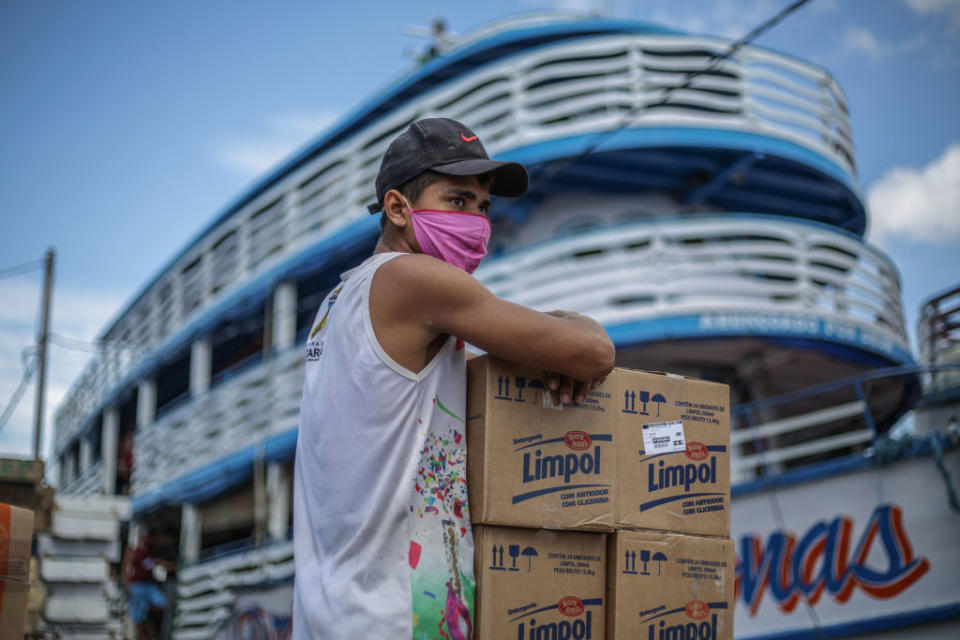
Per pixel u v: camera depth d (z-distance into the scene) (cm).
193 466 1792
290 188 1656
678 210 1355
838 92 1391
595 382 244
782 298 1226
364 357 223
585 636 237
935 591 781
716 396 270
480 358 236
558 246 1205
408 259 226
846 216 1459
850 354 1200
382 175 246
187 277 2006
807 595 867
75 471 2839
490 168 231
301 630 223
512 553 229
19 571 321
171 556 1911
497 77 1295
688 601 252
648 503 251
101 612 1130
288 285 1627
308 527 231
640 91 1249
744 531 931
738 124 1248
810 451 956
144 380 2120
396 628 208
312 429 233
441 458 226
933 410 1098
